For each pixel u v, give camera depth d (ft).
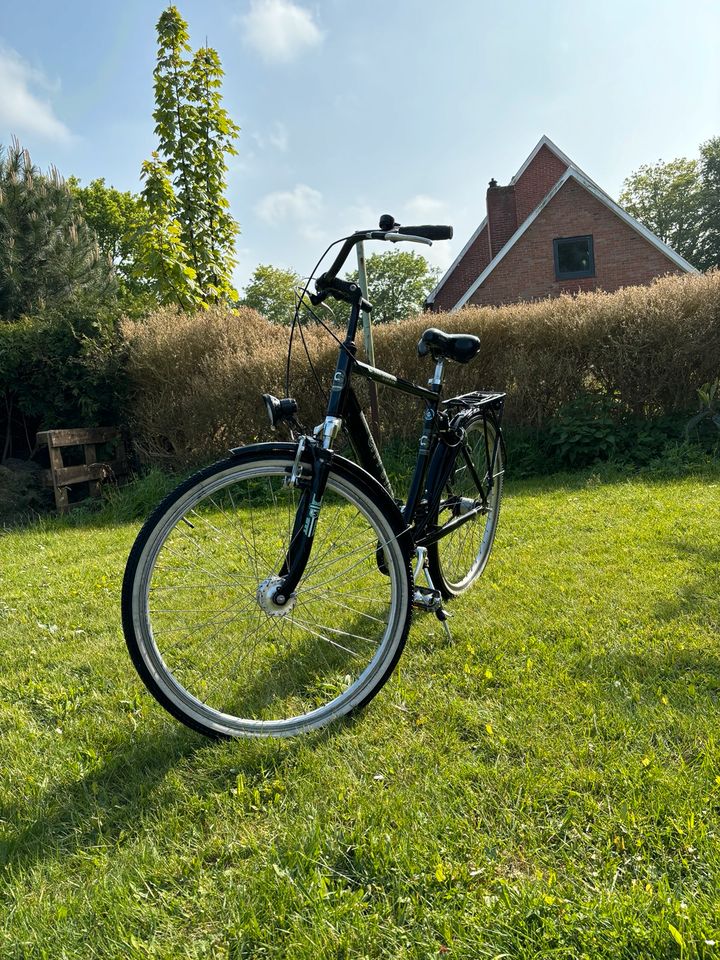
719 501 14.28
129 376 22.34
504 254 61.87
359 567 8.02
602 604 8.74
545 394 21.79
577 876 4.23
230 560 8.14
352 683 6.87
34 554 14.79
